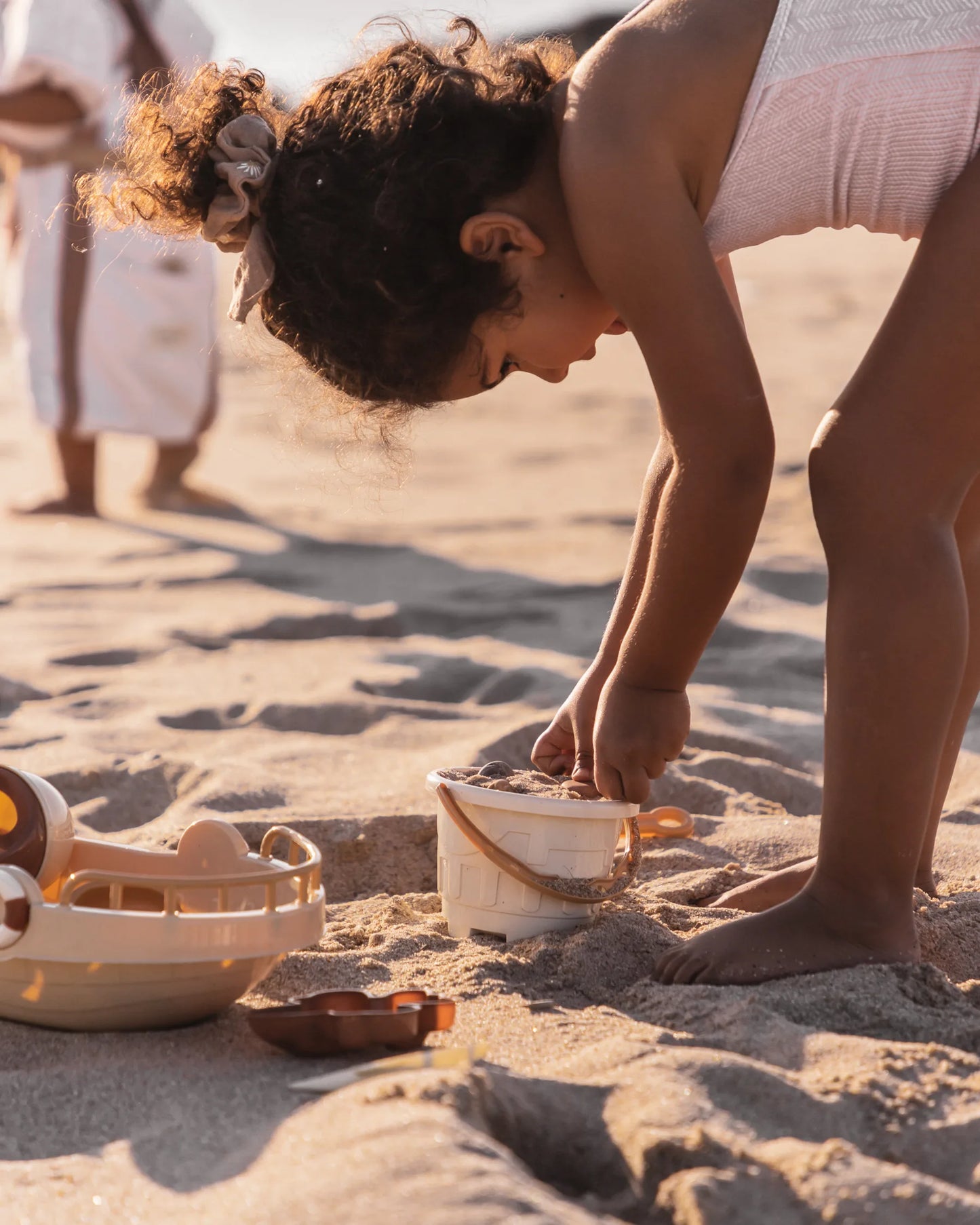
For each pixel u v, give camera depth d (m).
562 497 6.04
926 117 1.59
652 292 1.53
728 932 1.57
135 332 5.52
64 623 3.95
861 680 1.51
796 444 6.45
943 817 2.41
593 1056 1.30
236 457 7.12
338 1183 1.03
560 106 1.63
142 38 5.05
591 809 1.67
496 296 1.62
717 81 1.57
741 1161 1.10
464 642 3.78
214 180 1.67
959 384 1.52
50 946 1.36
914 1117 1.21
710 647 3.76
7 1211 1.08
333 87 1.71
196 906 1.58
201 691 3.22
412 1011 1.35
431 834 2.21
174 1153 1.16
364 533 5.36
